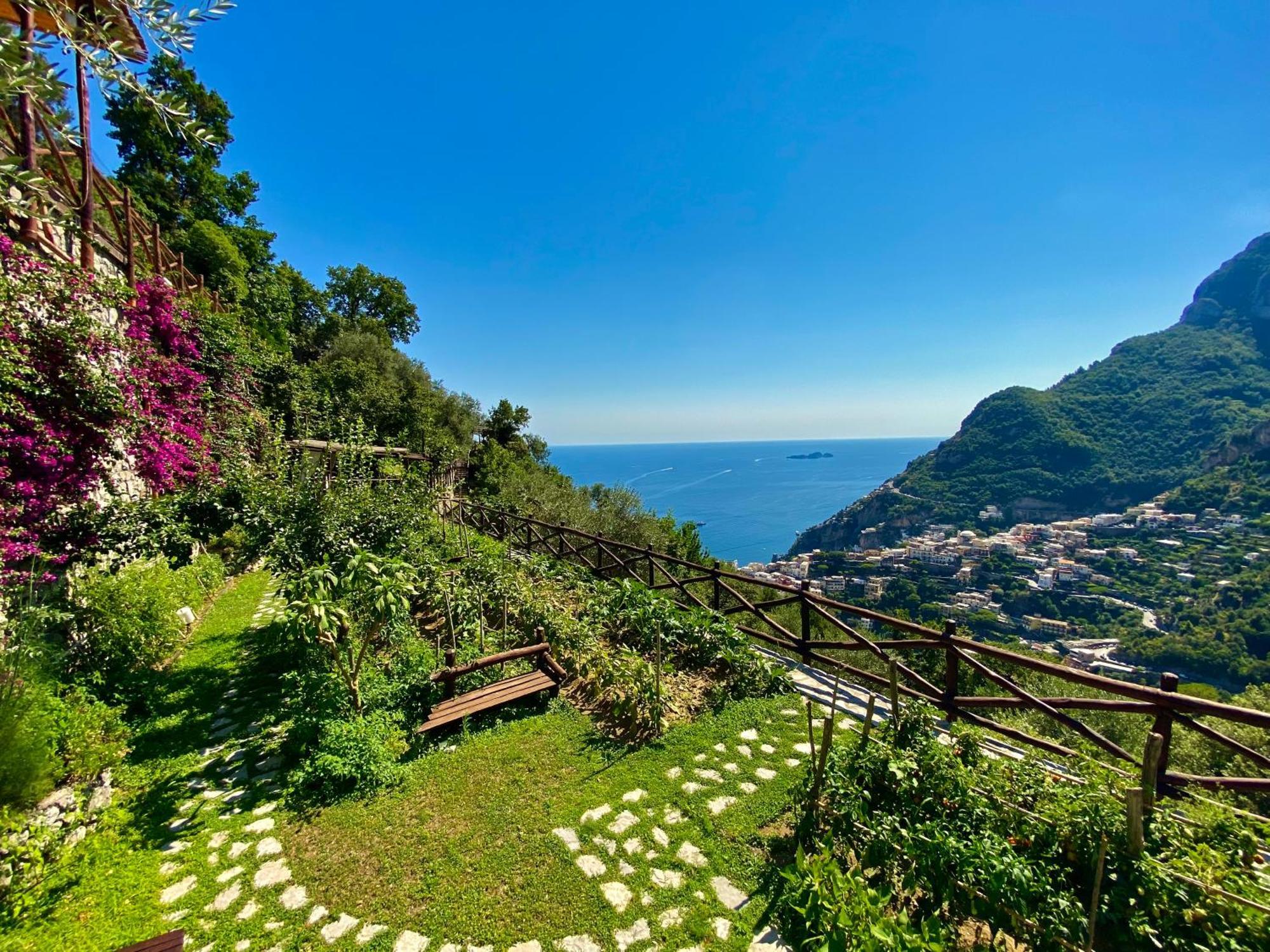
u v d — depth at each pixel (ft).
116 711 12.96
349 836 9.91
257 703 15.37
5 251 13.79
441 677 13.91
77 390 14.85
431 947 7.73
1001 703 12.03
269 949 7.70
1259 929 6.11
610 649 18.08
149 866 9.26
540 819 10.27
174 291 25.36
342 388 57.26
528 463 79.46
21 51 5.47
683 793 10.97
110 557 16.87
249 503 18.16
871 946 6.07
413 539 21.76
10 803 8.98
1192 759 14.07
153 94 6.23
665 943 7.75
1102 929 6.82
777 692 15.31
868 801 8.84
